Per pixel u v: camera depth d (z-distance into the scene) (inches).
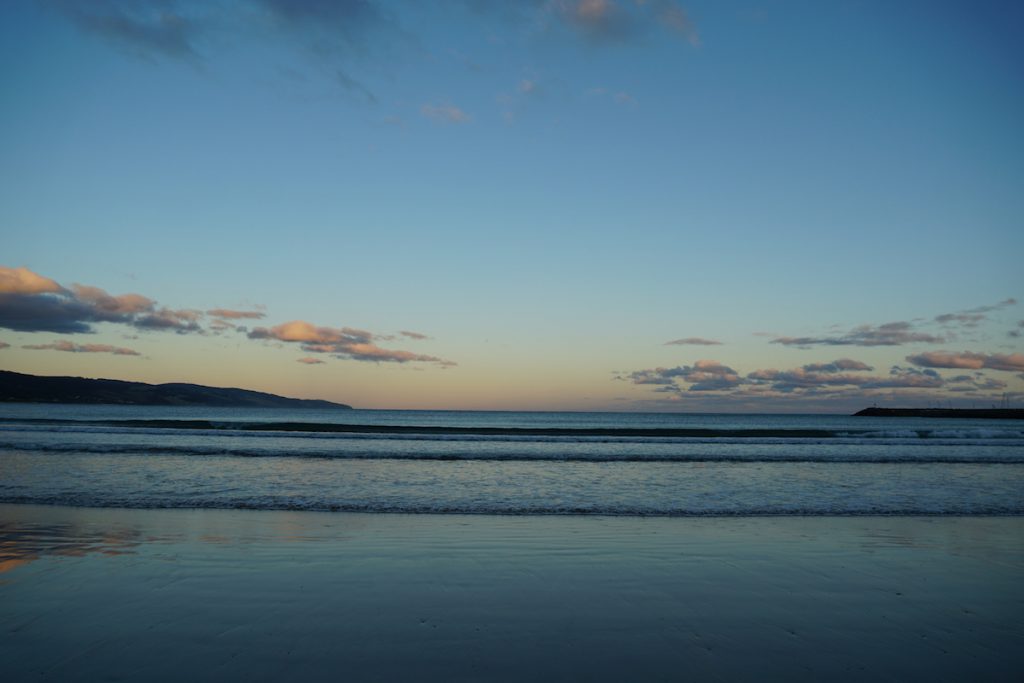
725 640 168.7
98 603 189.9
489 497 421.4
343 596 200.7
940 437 1258.6
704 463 680.4
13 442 755.4
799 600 206.4
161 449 696.4
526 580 223.6
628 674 145.1
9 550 255.1
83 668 142.6
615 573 235.6
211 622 174.9
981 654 162.2
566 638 167.8
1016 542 304.2
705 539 300.5
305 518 337.7
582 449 841.5
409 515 353.7
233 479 478.6
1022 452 865.5
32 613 180.2
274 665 146.1
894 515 377.1
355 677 140.2
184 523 316.8
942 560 265.4
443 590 209.5
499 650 158.1
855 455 784.9
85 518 325.1
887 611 196.4
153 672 141.2
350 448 781.9
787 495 447.8
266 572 227.5
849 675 147.1
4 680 135.2
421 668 145.9
